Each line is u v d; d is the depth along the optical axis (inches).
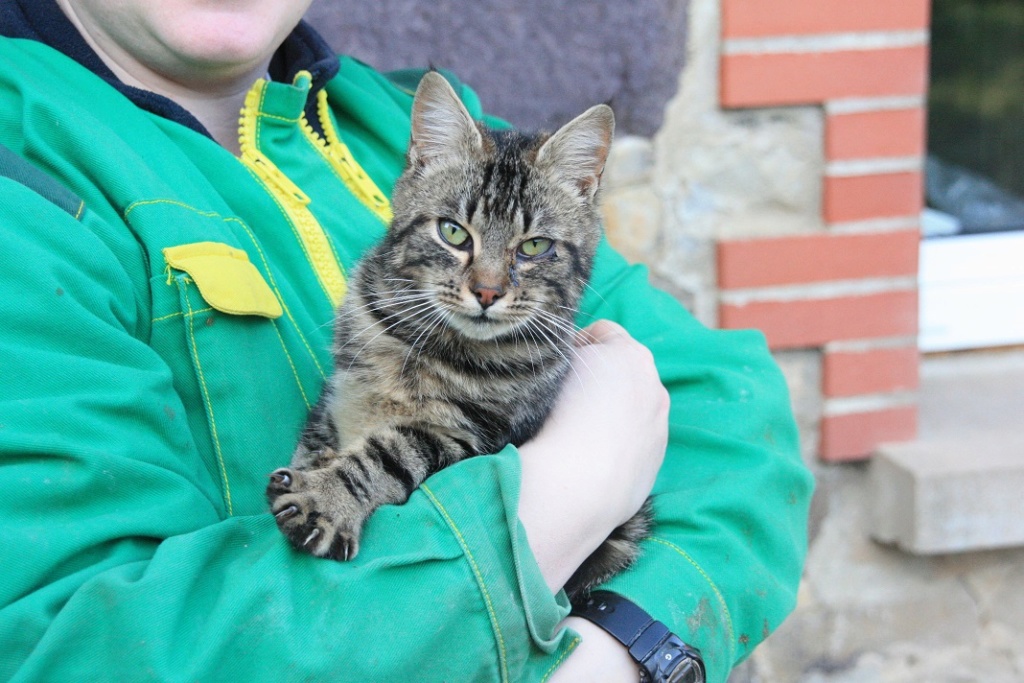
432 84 81.7
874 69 123.6
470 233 83.3
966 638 140.3
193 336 60.5
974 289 153.1
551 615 54.7
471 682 51.4
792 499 76.8
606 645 62.2
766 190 127.6
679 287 128.2
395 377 75.8
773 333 128.0
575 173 88.4
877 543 136.6
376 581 50.4
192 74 75.0
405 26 117.4
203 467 59.6
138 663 45.4
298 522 53.6
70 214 57.1
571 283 88.6
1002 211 159.6
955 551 135.6
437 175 83.6
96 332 53.7
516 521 53.4
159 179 64.3
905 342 131.0
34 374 50.7
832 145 125.1
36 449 48.7
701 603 66.5
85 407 51.1
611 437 65.4
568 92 121.3
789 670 137.5
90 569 48.7
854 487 135.8
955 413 141.2
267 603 48.7
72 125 61.4
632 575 67.0
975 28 152.6
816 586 136.6
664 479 75.8
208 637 46.8
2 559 46.4
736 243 125.0
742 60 121.4
